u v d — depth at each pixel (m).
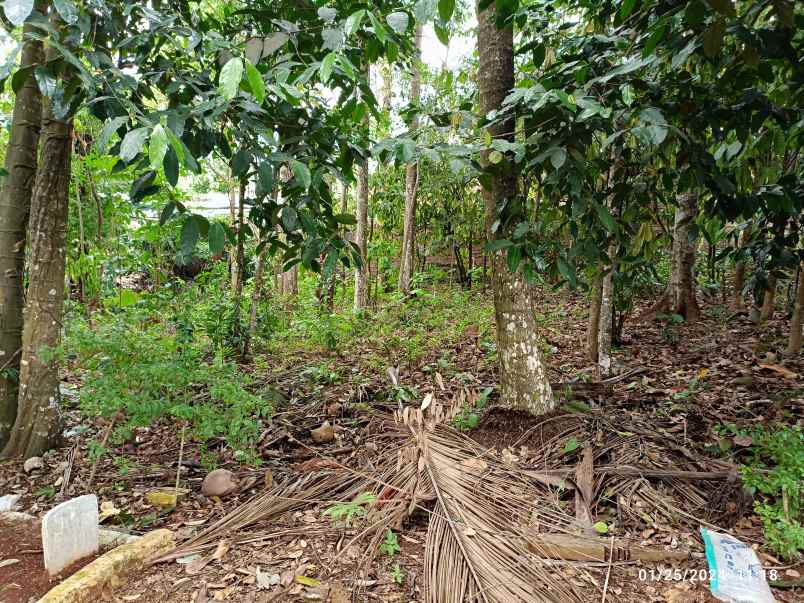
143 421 2.72
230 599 1.90
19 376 3.30
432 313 6.70
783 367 4.33
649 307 6.94
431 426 2.96
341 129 3.21
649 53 2.21
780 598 1.94
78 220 5.74
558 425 3.19
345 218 2.83
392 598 1.91
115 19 2.56
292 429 3.66
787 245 3.77
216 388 2.79
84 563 2.12
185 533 2.40
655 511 2.48
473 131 2.83
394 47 2.13
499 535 2.17
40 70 1.87
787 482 2.24
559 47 3.21
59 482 2.95
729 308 6.53
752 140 3.29
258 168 2.27
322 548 2.21
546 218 3.54
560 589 1.94
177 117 1.83
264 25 2.93
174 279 7.17
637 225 4.18
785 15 1.95
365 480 2.71
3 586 1.96
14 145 3.30
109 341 2.70
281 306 6.71
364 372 4.84
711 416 3.46
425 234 10.11
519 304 3.29
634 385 4.13
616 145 3.11
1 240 3.28
